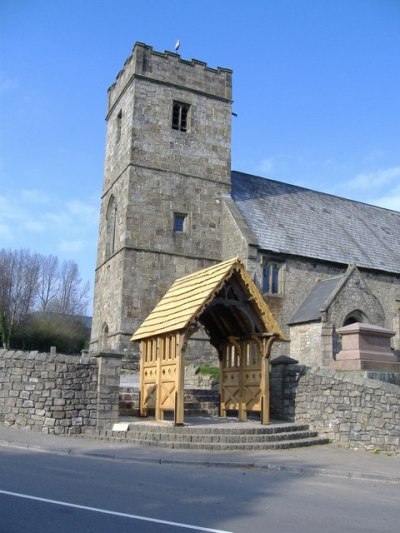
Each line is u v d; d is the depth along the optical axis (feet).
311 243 114.83
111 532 23.93
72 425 56.75
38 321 214.48
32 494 30.12
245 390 67.31
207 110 116.26
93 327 118.11
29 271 245.86
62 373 57.41
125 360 97.91
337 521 28.37
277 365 70.18
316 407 63.87
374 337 75.56
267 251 105.09
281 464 46.55
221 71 119.44
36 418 57.00
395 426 55.88
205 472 42.27
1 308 212.43
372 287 116.78
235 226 107.76
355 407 59.57
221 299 62.23
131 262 102.22
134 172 106.22
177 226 108.99
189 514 28.04
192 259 107.76
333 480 42.32
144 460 45.70
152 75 111.45
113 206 115.03
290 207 124.67
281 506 31.24
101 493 31.60
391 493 38.27
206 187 112.78
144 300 101.91
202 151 113.91
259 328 64.03
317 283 110.32
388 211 148.97
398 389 56.54
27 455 44.78
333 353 94.94
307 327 100.37
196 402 73.77
